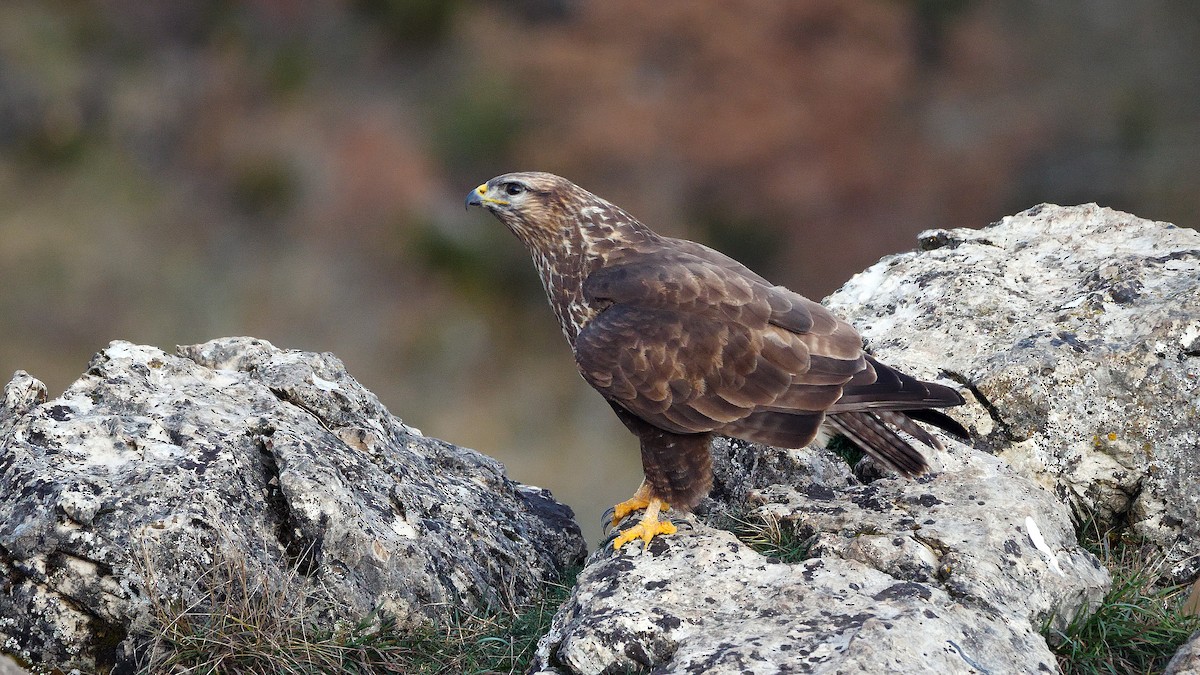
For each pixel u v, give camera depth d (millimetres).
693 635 8539
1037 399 10914
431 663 9766
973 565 9281
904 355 11648
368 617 9836
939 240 13461
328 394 11336
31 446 9914
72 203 38531
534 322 36938
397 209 38750
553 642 9203
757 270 38625
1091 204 13219
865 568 9062
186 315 35938
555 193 11078
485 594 10516
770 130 37688
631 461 30578
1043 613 9242
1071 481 10852
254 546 9781
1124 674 9164
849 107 38188
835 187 38406
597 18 39344
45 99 40781
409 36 44281
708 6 37906
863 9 38531
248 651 9375
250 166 40062
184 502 9570
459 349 35438
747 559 9320
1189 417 10641
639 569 9344
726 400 10023
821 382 9953
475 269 37812
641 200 38281
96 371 10711
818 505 10234
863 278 13094
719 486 11797
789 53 38344
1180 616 9539
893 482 10359
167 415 10242
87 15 43156
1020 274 12492
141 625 9383
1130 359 10828
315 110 42219
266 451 10367
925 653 8055
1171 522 10625
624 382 10117
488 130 39688
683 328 10117
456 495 11453
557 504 12477
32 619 9344
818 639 8250
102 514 9461
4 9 42375
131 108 41594
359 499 10273
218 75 42438
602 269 10883
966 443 11109
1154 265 11570
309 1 43938
